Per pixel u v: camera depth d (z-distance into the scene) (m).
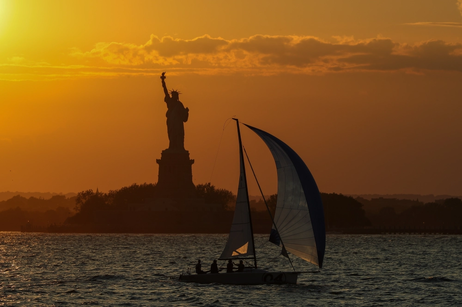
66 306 183.62
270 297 192.00
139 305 183.62
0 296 199.00
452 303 188.00
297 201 198.75
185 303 185.25
